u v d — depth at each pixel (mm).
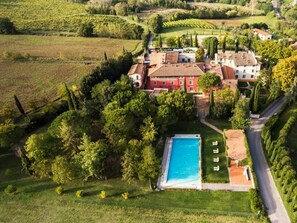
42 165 71625
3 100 107562
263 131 85500
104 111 86562
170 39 163125
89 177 74625
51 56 146875
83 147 71500
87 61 141000
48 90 114312
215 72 115438
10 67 135375
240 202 65312
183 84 115625
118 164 76562
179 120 96375
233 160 78125
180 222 61594
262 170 74562
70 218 63969
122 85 100938
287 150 74188
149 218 62875
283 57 129625
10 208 67062
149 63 139375
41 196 69812
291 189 62719
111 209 65562
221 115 94250
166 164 79312
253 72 122750
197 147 85375
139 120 86875
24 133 89312
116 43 169500
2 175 76250
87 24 184250
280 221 60531
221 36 174750
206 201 66188
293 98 100125
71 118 78062
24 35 177750
